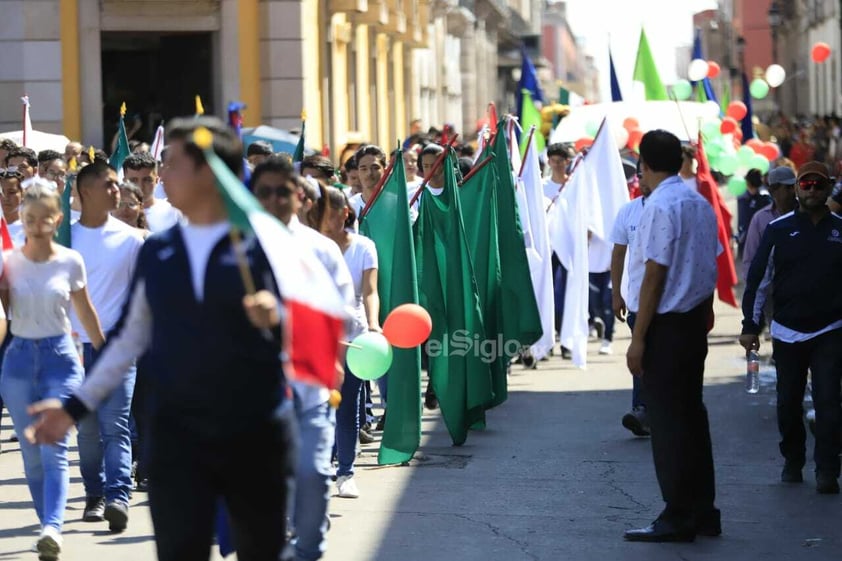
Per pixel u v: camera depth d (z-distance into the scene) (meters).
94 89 51.16
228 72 53.09
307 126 54.72
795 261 20.08
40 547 16.45
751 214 42.03
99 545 17.41
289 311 10.72
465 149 42.00
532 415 27.22
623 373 32.88
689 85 51.53
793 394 20.44
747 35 168.88
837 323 19.94
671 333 17.27
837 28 104.81
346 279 15.03
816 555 16.78
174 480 10.91
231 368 10.86
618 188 32.66
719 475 21.47
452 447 24.02
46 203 16.88
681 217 17.14
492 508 19.34
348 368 19.61
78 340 19.11
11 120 50.28
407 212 22.62
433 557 16.75
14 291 17.08
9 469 22.70
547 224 31.23
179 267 10.98
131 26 51.56
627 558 16.69
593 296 36.34
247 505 11.06
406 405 22.25
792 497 19.89
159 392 10.96
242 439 10.89
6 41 50.12
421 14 83.81
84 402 11.50
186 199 11.05
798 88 135.62
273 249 10.60
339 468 20.14
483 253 26.33
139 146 33.66
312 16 56.03
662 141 17.30
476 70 119.00
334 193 19.36
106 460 18.11
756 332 21.09
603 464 22.38
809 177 19.75
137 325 11.42
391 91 79.12
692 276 17.20
